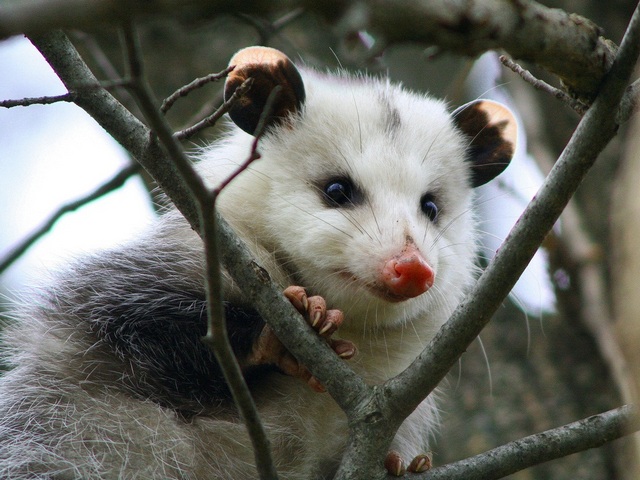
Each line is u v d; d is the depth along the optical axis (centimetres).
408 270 495
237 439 547
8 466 553
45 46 443
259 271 434
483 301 407
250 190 576
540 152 789
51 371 579
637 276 326
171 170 432
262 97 584
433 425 699
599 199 763
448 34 322
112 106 441
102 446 544
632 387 354
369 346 589
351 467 425
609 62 382
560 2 834
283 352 492
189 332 554
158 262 585
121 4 254
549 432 448
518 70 449
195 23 279
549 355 766
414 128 602
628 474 566
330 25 294
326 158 571
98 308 580
